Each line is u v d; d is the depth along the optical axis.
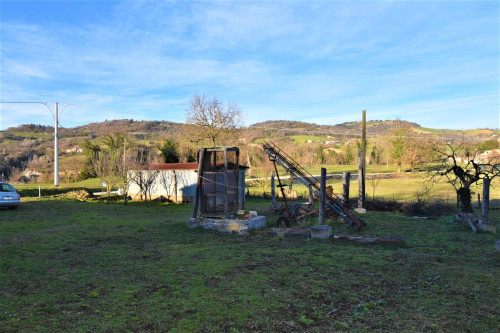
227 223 14.26
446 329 5.16
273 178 22.86
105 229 14.55
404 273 8.17
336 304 6.24
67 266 8.69
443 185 40.88
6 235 13.45
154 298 6.48
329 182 49.38
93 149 50.91
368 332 5.09
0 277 7.55
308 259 9.58
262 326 5.30
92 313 5.77
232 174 15.42
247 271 8.34
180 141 52.44
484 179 14.81
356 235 13.18
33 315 5.64
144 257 9.77
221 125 50.97
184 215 20.95
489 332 5.03
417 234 13.91
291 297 6.57
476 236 13.42
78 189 37.66
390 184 46.06
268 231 13.80
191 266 8.80
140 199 31.70
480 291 6.78
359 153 21.78
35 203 25.59
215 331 5.12
